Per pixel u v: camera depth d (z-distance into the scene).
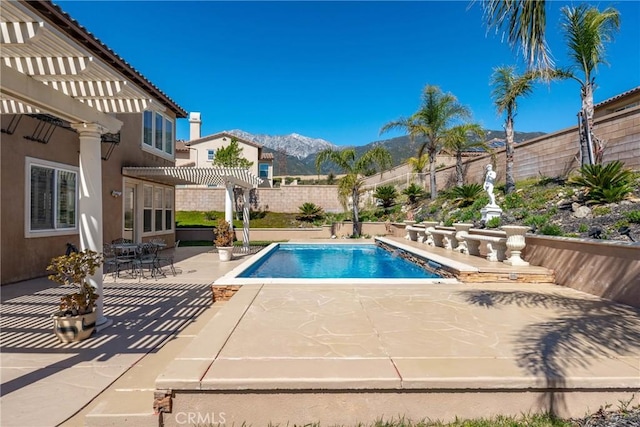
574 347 3.52
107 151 11.15
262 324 4.23
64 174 9.15
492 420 2.80
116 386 3.35
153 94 12.13
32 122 8.08
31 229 8.11
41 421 2.82
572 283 6.49
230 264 10.92
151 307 6.01
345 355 3.27
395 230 18.97
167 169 12.21
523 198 11.84
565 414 2.85
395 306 5.11
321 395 2.79
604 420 2.76
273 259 12.82
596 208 8.59
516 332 3.99
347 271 10.55
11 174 7.57
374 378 2.78
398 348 3.46
